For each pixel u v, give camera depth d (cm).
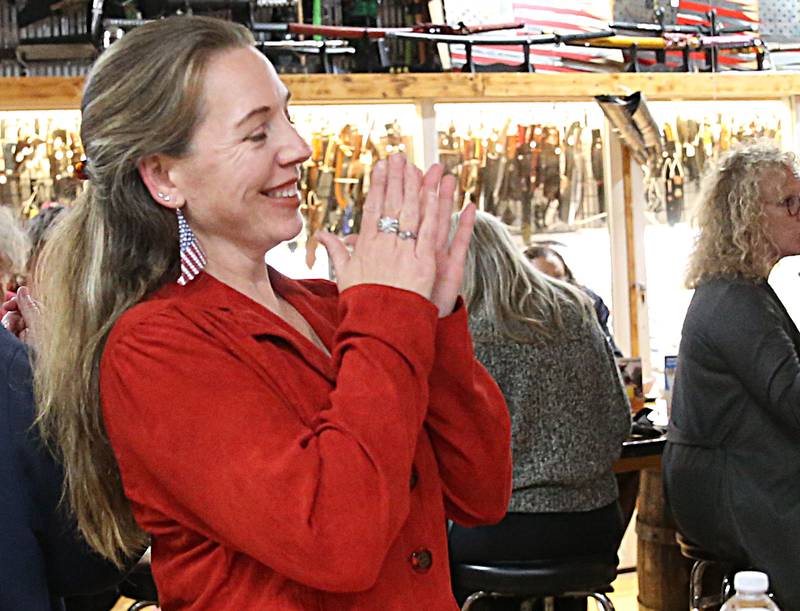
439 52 509
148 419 120
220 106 125
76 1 455
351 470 116
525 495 295
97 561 175
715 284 306
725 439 305
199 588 125
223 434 118
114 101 126
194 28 127
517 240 536
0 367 171
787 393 291
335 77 485
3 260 201
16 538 168
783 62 569
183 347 121
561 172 540
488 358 291
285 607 122
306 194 506
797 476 298
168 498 124
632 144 520
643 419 379
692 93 537
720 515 305
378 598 126
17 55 461
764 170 302
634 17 552
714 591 381
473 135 530
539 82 512
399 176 128
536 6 537
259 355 124
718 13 571
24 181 482
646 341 553
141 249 130
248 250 133
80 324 131
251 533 116
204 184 127
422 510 133
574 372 294
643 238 550
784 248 303
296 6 496
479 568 300
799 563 296
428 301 124
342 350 123
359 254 126
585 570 298
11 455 168
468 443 137
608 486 306
